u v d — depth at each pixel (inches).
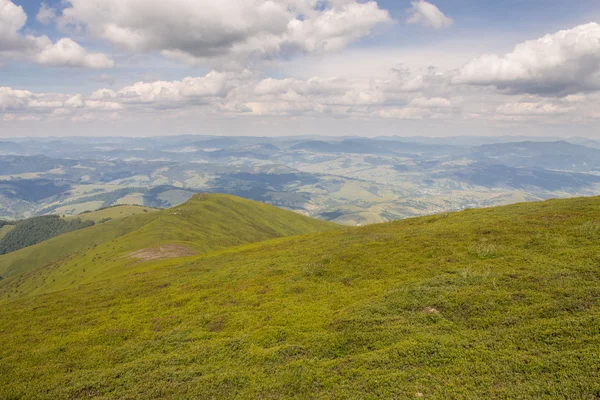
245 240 6914.4
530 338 746.2
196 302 1312.7
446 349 754.8
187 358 897.5
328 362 783.1
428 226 1926.7
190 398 725.9
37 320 1301.7
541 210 1729.8
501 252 1245.1
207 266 1926.7
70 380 854.5
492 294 947.3
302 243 2181.3
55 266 6250.0
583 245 1170.0
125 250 4830.2
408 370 708.7
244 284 1427.2
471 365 693.3
